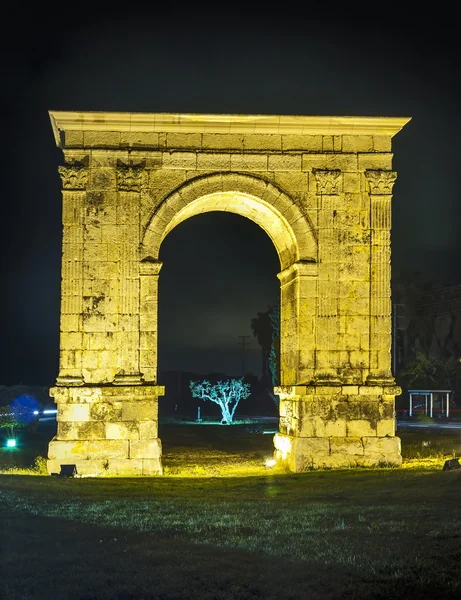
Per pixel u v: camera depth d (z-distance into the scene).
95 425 33.69
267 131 35.38
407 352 107.25
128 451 33.66
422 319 105.50
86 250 34.56
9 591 14.42
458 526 18.70
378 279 35.50
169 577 15.21
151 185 34.97
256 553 17.02
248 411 117.81
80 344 34.25
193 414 110.62
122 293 34.50
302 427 34.62
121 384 34.00
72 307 34.34
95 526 20.02
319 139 35.69
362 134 35.81
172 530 19.50
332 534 18.75
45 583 14.92
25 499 24.27
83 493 26.42
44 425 68.44
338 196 35.53
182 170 35.06
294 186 35.47
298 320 35.19
